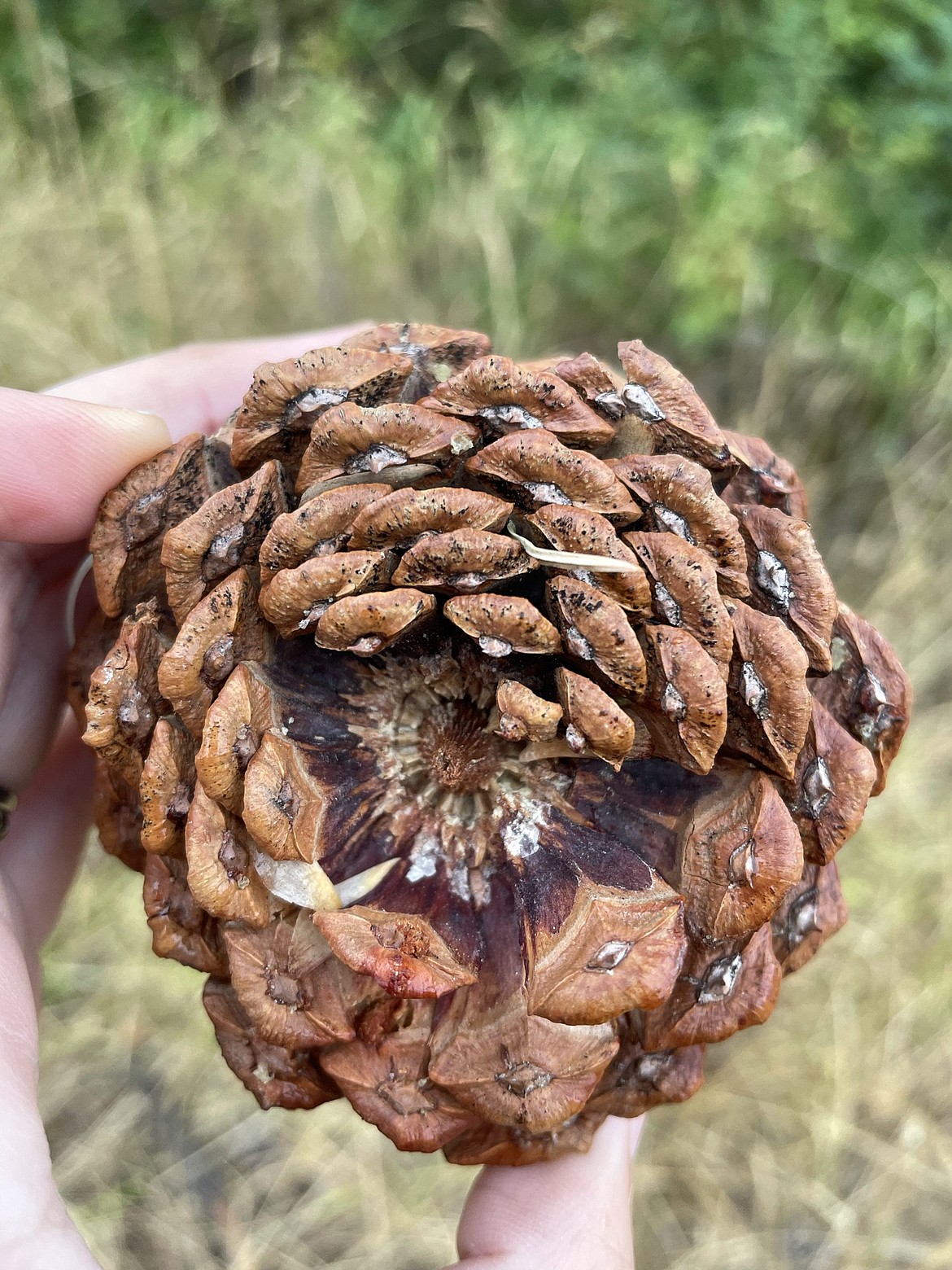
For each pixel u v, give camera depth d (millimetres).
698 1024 88
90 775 137
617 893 87
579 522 76
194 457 91
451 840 95
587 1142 96
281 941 87
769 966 87
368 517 77
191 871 79
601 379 85
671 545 78
